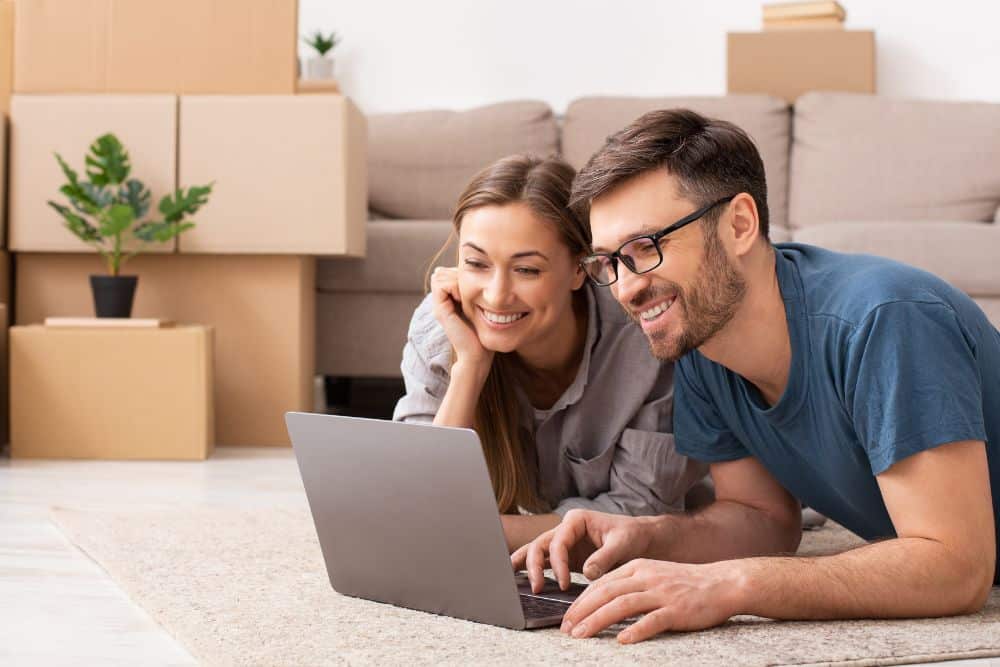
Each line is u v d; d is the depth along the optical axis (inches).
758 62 174.9
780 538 58.3
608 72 186.5
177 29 122.6
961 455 46.0
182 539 70.5
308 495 53.7
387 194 165.8
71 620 52.7
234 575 59.8
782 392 51.3
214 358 124.3
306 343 129.2
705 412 58.2
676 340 48.4
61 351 113.7
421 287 138.1
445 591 49.7
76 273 125.2
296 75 123.1
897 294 47.3
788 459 54.6
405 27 187.3
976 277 127.8
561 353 63.7
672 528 54.9
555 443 67.4
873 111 164.1
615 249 47.9
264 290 124.6
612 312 64.2
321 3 187.5
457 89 187.5
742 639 45.1
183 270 124.6
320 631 47.7
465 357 61.4
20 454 114.1
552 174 58.4
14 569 64.1
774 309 49.9
